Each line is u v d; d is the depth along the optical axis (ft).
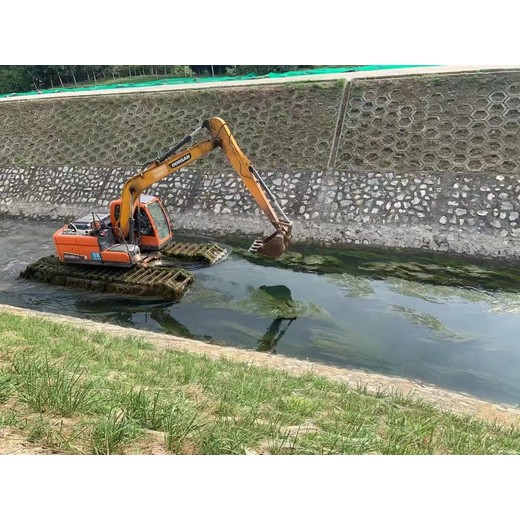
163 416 15.71
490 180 54.85
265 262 51.47
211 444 14.55
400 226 55.26
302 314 40.37
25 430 14.10
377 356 34.55
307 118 67.72
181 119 74.74
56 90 112.27
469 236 52.37
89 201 71.97
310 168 63.21
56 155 78.84
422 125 61.31
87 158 76.54
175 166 43.52
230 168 66.59
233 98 73.61
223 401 19.66
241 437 15.43
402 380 30.96
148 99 79.10
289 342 36.50
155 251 48.60
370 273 48.62
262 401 21.17
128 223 45.34
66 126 81.71
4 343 24.18
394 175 58.95
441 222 54.08
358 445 16.35
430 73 65.21
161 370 23.97
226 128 42.09
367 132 63.46
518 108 58.23
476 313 40.29
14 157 81.35
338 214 58.49
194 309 41.37
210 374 24.02
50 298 43.52
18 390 16.43
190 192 66.44
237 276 47.47
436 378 32.04
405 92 64.69
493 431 22.21
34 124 84.28
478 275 47.50
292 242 57.98
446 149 58.70
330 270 49.39
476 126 58.95
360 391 26.21
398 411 22.67
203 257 49.42
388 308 41.24
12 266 52.06
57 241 45.44
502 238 51.26
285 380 25.80
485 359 33.94
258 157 66.69
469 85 62.03
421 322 38.83
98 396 16.99
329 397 23.93
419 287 45.16
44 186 75.97
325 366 32.37
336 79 69.77
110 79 140.05
